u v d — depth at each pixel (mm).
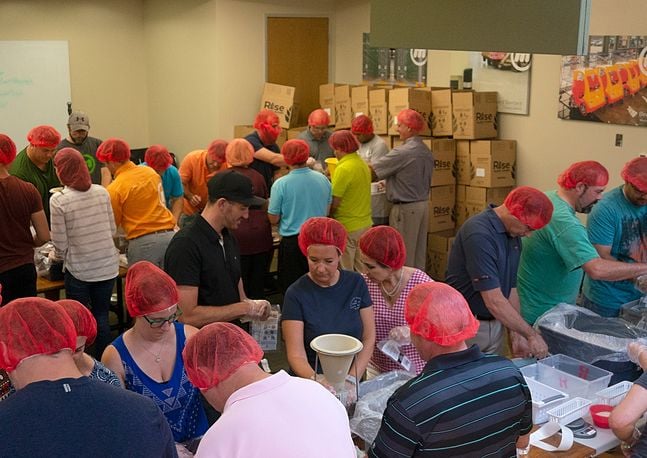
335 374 2328
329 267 2721
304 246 2730
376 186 6070
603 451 2475
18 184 3998
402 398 1883
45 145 4902
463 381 1878
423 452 1871
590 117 5641
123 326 5223
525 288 3490
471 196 6316
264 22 7629
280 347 5027
